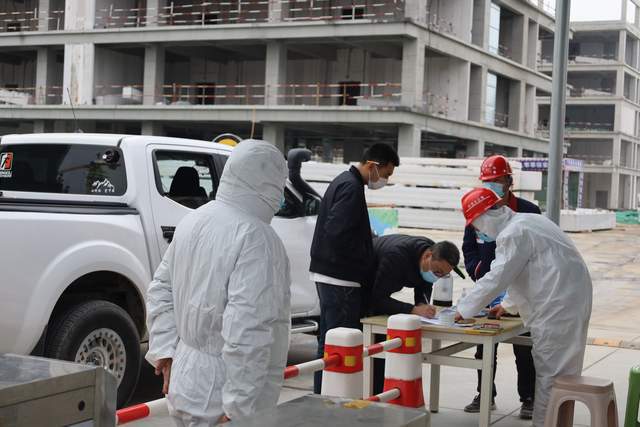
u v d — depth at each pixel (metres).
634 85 83.69
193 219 3.20
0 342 5.55
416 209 31.64
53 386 2.01
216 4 48.41
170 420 6.31
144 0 48.97
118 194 6.76
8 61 53.53
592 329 11.82
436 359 5.58
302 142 53.69
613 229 42.94
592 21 79.31
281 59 42.81
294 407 2.30
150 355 3.34
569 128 81.25
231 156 3.19
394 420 2.17
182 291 3.16
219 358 3.12
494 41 49.97
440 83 46.22
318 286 5.84
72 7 46.94
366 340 5.62
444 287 6.80
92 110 45.72
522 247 5.29
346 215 5.65
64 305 6.11
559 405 5.02
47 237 5.80
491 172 6.21
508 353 9.76
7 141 7.25
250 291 3.01
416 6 41.78
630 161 84.50
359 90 47.28
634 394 5.43
